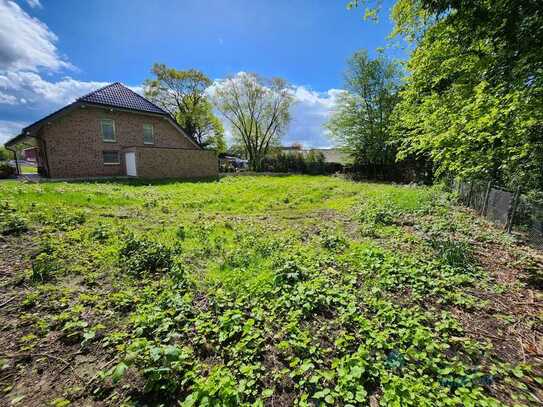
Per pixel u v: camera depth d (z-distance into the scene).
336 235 5.41
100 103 15.91
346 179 23.19
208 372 2.06
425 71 6.73
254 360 2.18
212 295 3.14
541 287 3.48
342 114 25.44
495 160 5.81
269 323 2.62
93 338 2.34
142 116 18.19
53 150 14.60
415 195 10.27
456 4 4.12
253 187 13.89
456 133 5.59
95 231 4.89
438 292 3.27
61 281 3.27
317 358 2.20
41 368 2.02
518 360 2.24
